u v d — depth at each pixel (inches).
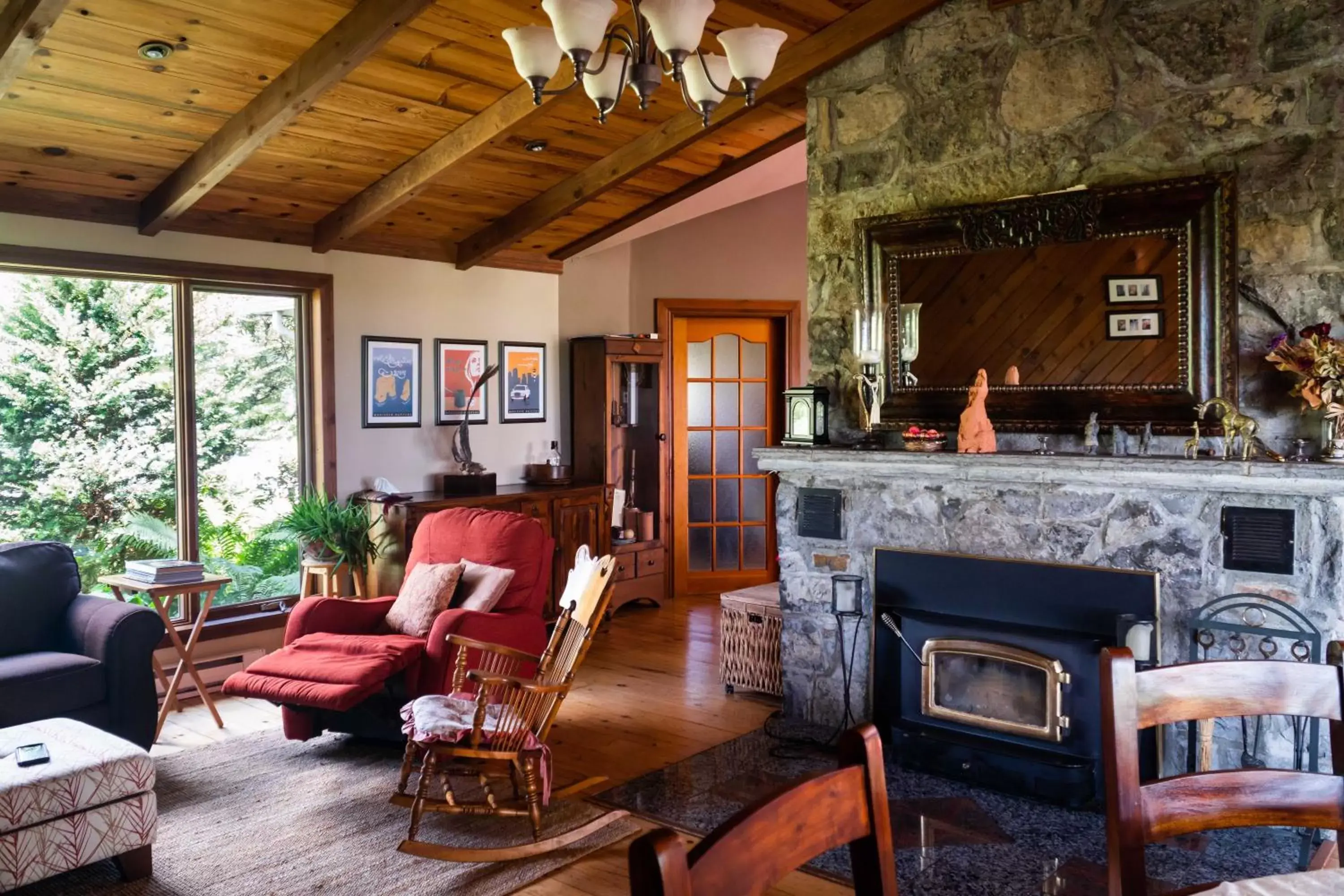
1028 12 153.1
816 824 45.4
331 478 214.7
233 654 200.1
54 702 143.1
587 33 95.0
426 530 181.0
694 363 285.6
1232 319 136.4
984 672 149.0
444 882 118.9
